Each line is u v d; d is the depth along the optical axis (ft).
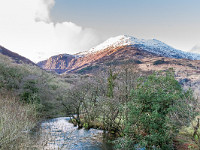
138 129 49.42
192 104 37.42
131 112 48.14
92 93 96.37
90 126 82.94
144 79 59.52
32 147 34.78
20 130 36.14
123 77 79.66
